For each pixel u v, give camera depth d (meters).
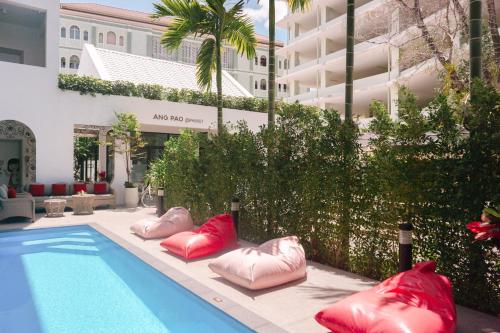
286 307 4.07
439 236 4.23
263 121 18.62
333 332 3.33
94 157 19.61
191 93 16.83
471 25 4.38
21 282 5.39
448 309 3.16
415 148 4.38
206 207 8.91
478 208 3.85
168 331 3.83
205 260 6.00
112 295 4.88
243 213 7.59
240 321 3.67
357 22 24.00
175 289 4.94
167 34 11.64
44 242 8.01
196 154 9.42
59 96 13.43
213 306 4.10
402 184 4.49
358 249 5.29
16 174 15.52
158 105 15.67
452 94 9.42
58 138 13.40
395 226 4.73
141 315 4.24
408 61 15.57
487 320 3.69
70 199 12.17
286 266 4.80
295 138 6.29
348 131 5.37
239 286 4.75
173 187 10.48
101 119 14.31
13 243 7.88
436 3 13.70
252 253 4.90
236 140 7.79
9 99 12.52
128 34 42.56
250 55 12.44
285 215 6.48
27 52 17.52
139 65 19.34
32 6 12.85
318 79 33.09
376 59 27.72
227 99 17.80
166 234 7.81
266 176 6.85
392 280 3.57
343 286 4.78
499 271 3.78
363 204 5.14
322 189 5.74
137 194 14.27
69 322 4.06
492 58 10.12
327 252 5.82
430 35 11.39
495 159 3.73
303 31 37.88
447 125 4.13
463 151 4.02
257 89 49.53
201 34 11.88
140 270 5.98
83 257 6.80
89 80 14.03
